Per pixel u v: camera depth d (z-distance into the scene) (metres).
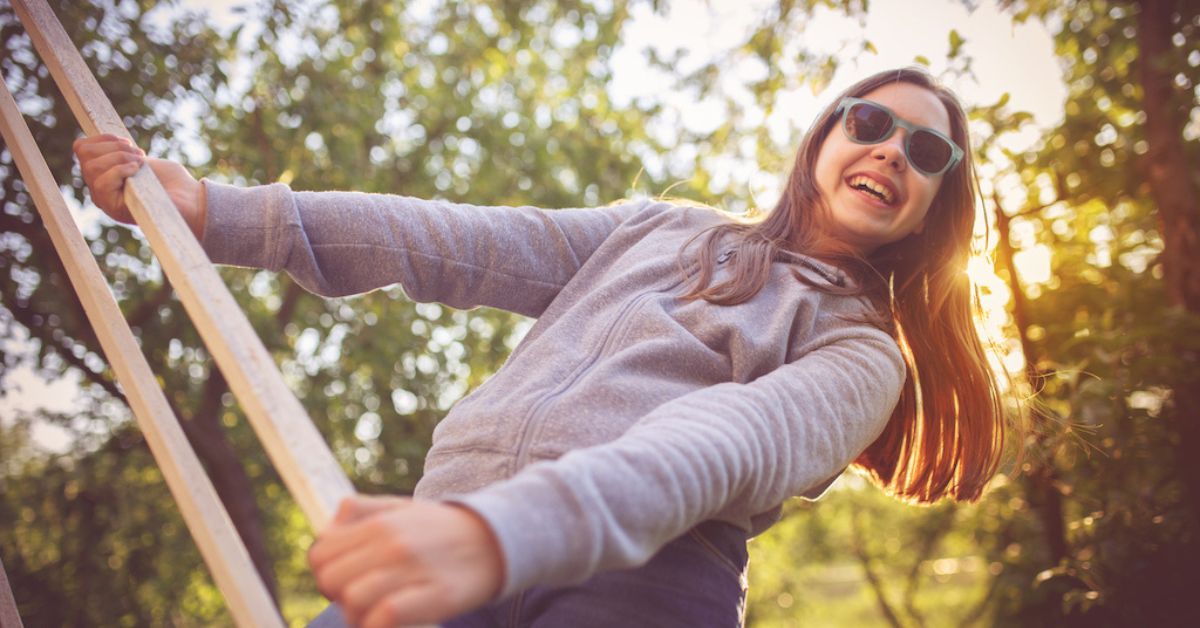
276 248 1.13
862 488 7.41
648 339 1.10
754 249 1.23
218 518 0.91
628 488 0.73
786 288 1.19
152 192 0.94
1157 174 2.91
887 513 7.40
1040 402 2.18
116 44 3.54
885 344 1.12
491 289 1.26
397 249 1.19
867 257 1.38
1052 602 3.36
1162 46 2.93
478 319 5.56
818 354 1.08
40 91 3.42
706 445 0.80
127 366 0.99
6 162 3.65
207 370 4.70
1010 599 3.59
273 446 0.70
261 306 4.94
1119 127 3.18
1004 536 3.79
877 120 1.30
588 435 1.00
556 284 1.30
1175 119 2.91
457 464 1.04
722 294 1.16
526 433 1.01
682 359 1.08
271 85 4.71
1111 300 3.04
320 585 0.64
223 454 4.48
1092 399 2.60
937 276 1.41
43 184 1.09
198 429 4.44
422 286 1.22
